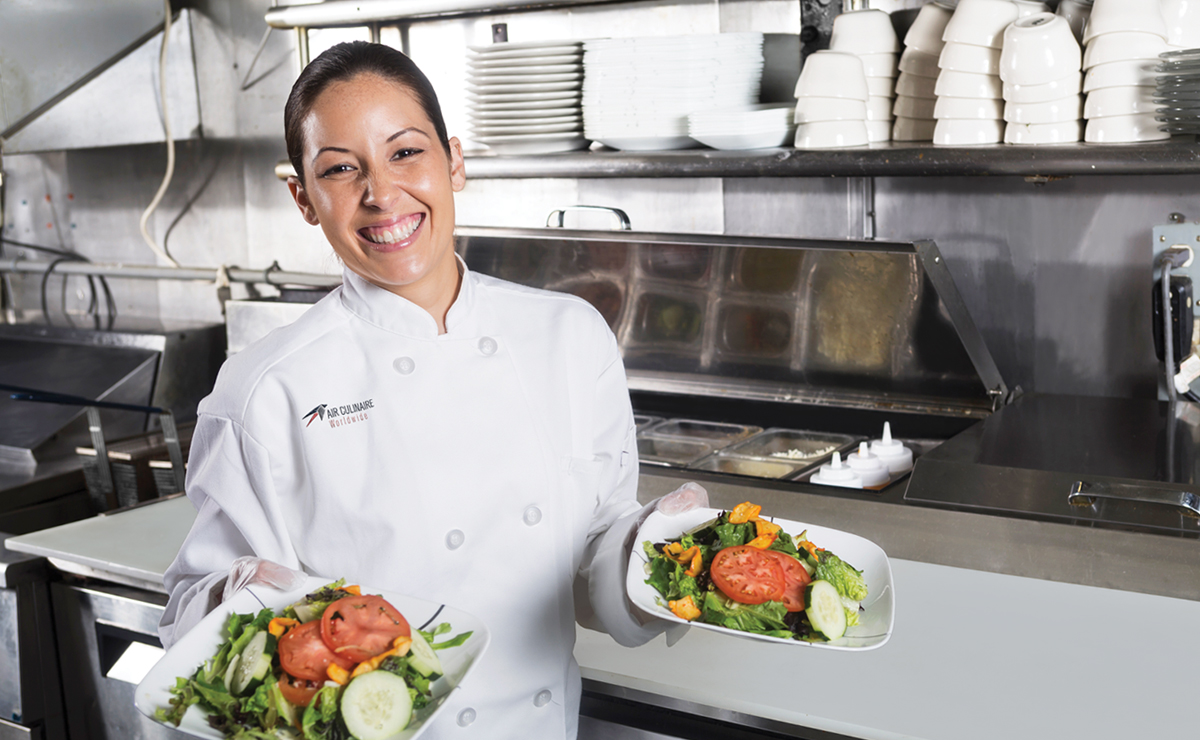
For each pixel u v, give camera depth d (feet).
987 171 5.36
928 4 6.01
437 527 3.33
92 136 9.58
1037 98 5.38
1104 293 6.40
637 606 3.07
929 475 5.12
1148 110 5.10
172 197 10.33
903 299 5.93
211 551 3.40
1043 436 5.61
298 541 3.42
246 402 3.28
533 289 3.84
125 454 7.03
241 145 9.73
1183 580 4.27
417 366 3.38
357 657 2.64
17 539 5.75
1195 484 4.65
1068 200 6.39
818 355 6.72
